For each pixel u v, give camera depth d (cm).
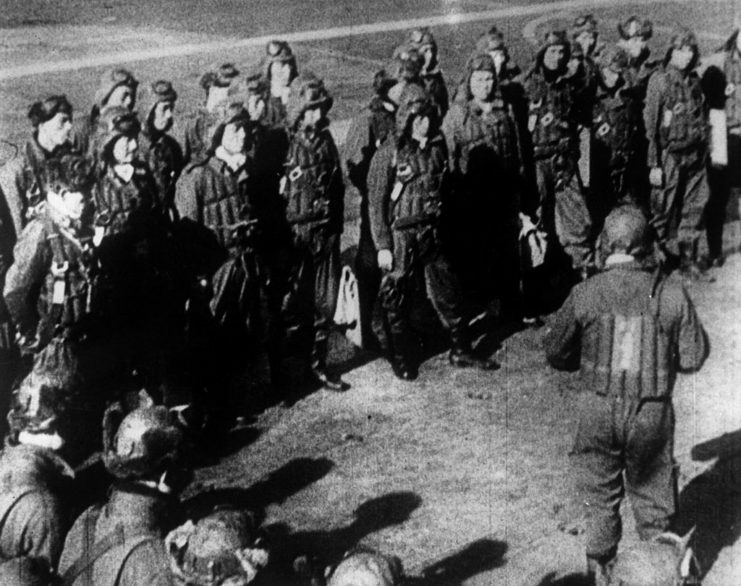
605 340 841
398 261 855
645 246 844
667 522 874
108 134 732
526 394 884
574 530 862
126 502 735
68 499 755
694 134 978
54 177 722
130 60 733
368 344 859
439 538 841
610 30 922
